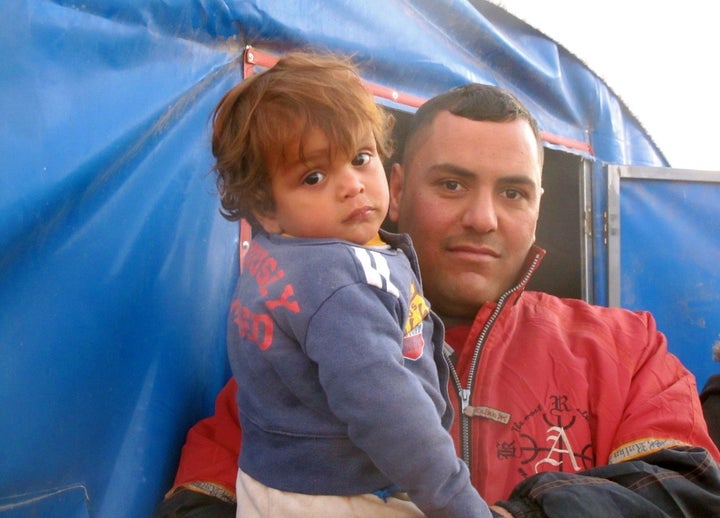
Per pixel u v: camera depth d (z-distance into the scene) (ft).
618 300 9.29
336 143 3.22
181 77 4.42
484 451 4.50
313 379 3.24
